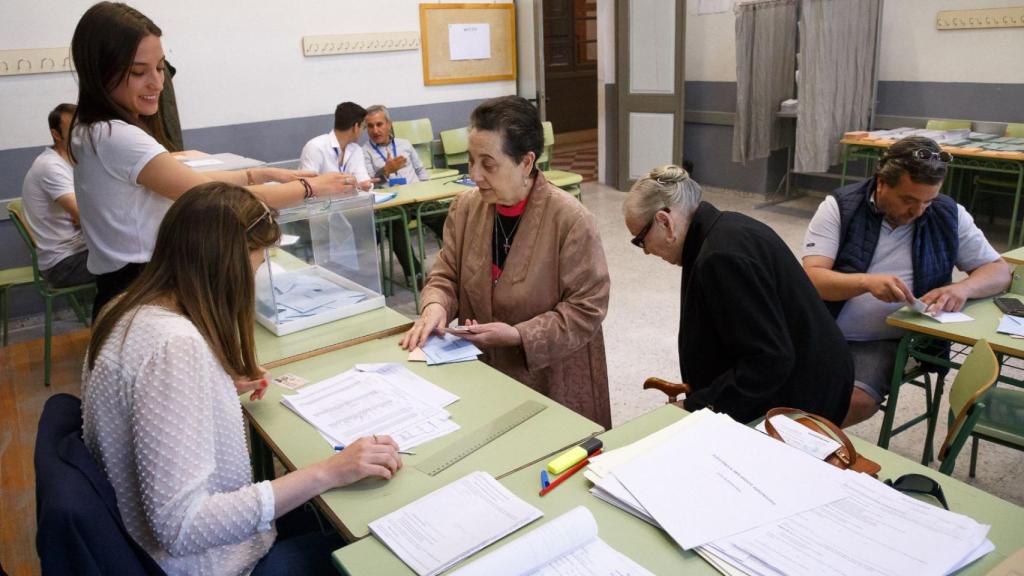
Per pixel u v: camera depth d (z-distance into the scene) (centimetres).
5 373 325
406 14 567
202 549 110
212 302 116
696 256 166
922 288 223
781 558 97
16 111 420
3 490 232
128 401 109
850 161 607
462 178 478
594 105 1041
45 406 120
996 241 507
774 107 615
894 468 122
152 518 107
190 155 319
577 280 178
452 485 120
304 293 208
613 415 290
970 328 199
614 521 110
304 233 204
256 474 196
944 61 541
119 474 112
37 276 327
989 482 238
